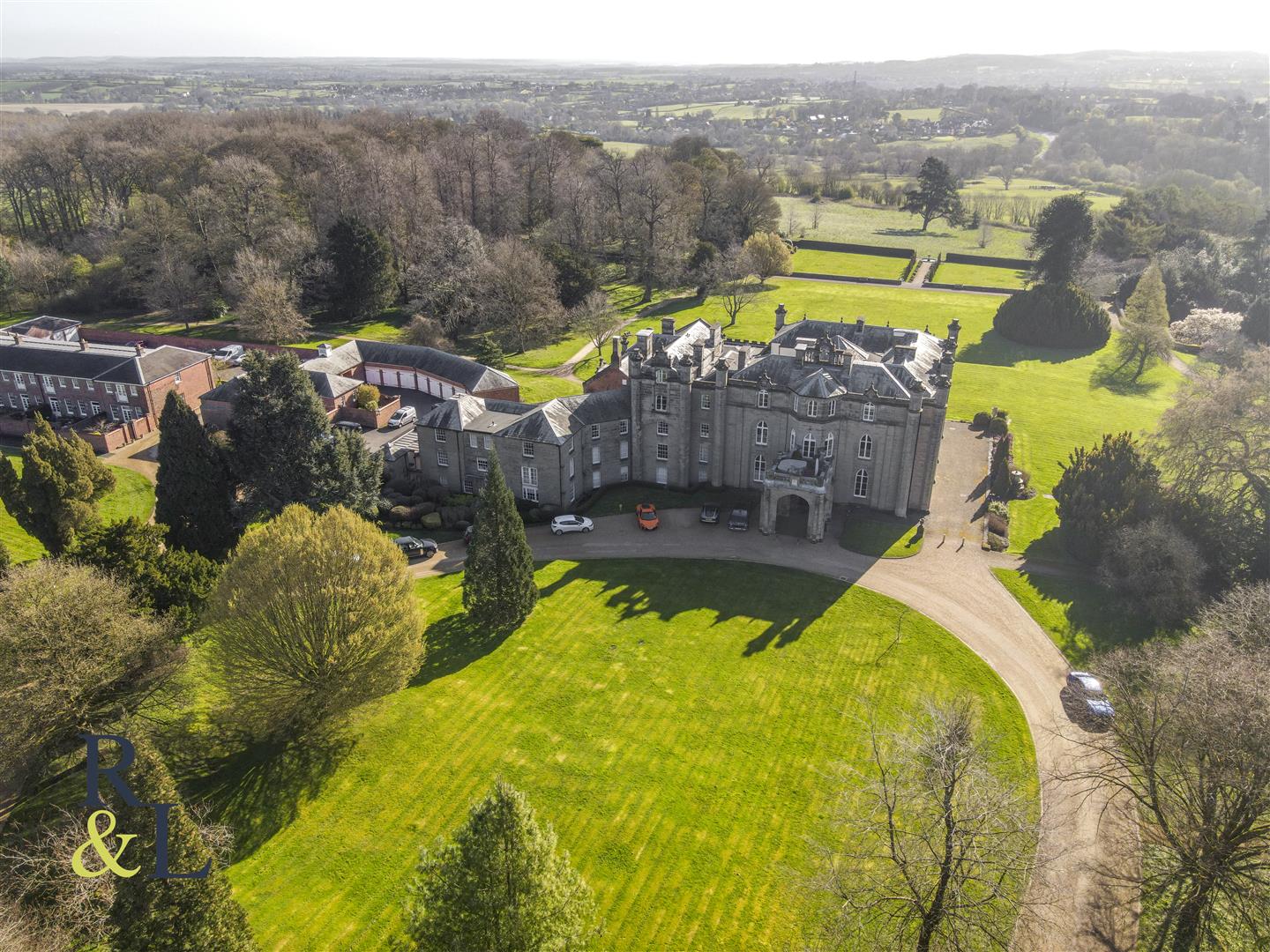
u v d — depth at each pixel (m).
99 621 56.03
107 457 107.94
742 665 69.31
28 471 80.19
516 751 60.31
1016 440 113.81
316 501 86.31
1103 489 84.38
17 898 43.31
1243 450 85.44
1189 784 45.59
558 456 90.88
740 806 55.81
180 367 121.25
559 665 69.31
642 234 196.25
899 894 42.41
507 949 37.69
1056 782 56.81
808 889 48.03
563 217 196.25
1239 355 135.12
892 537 88.19
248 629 58.12
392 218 175.25
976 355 152.25
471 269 155.38
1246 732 42.88
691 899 49.41
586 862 51.72
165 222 167.25
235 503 87.06
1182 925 46.03
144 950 38.22
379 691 60.66
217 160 185.00
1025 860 42.78
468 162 197.12
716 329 101.56
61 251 188.00
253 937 45.81
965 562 83.75
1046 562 83.81
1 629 52.59
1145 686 60.44
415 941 39.75
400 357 131.12
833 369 91.00
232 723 60.41
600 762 59.34
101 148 190.88
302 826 54.25
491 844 37.69
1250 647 54.72
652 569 83.00
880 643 71.88
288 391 85.25
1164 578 73.50
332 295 164.25
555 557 85.06
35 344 123.94
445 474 97.50
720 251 196.38
